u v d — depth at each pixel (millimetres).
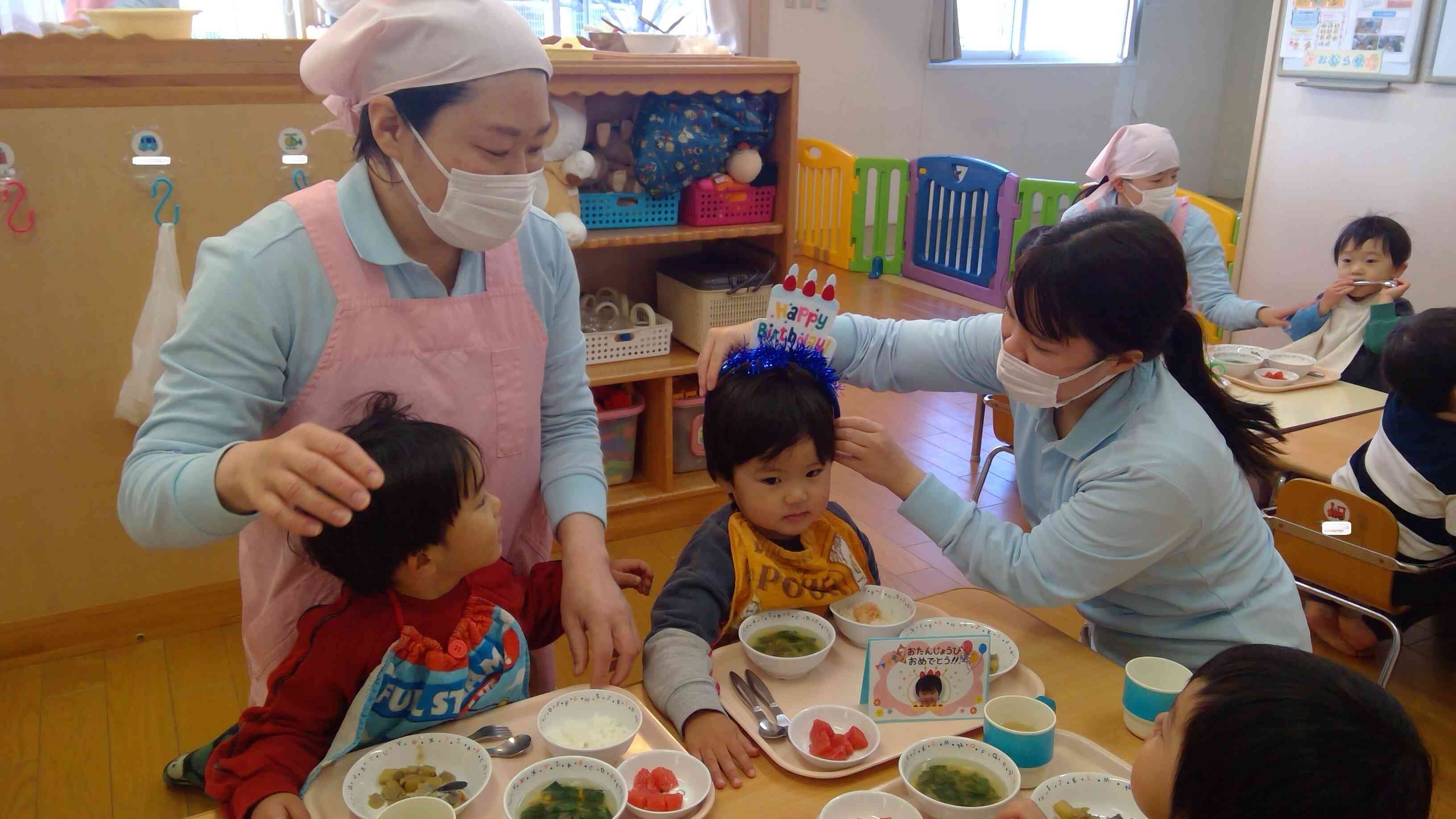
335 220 1160
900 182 6664
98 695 2377
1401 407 2213
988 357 1527
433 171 1119
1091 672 1324
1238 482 1383
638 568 1509
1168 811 881
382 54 1075
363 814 1021
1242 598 1382
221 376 1091
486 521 1148
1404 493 2188
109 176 2248
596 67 2699
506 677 1221
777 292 1384
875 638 1254
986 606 1495
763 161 3182
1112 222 1217
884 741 1170
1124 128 3445
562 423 1433
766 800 1075
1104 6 8375
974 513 1382
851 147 7355
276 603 1274
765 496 1342
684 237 2980
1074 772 1109
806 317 1377
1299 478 2309
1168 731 891
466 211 1132
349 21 1101
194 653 2555
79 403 2371
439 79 1061
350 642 1145
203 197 2334
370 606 1169
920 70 7465
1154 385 1335
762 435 1295
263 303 1105
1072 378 1287
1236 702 813
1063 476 1404
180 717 2303
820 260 7031
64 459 2396
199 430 1068
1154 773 897
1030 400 1345
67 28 2293
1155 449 1267
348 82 1119
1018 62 7992
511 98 1086
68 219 2240
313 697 1131
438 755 1100
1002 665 1301
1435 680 2547
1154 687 1243
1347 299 3170
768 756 1139
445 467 1094
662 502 3176
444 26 1057
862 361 1615
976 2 7789
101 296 2312
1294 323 3295
